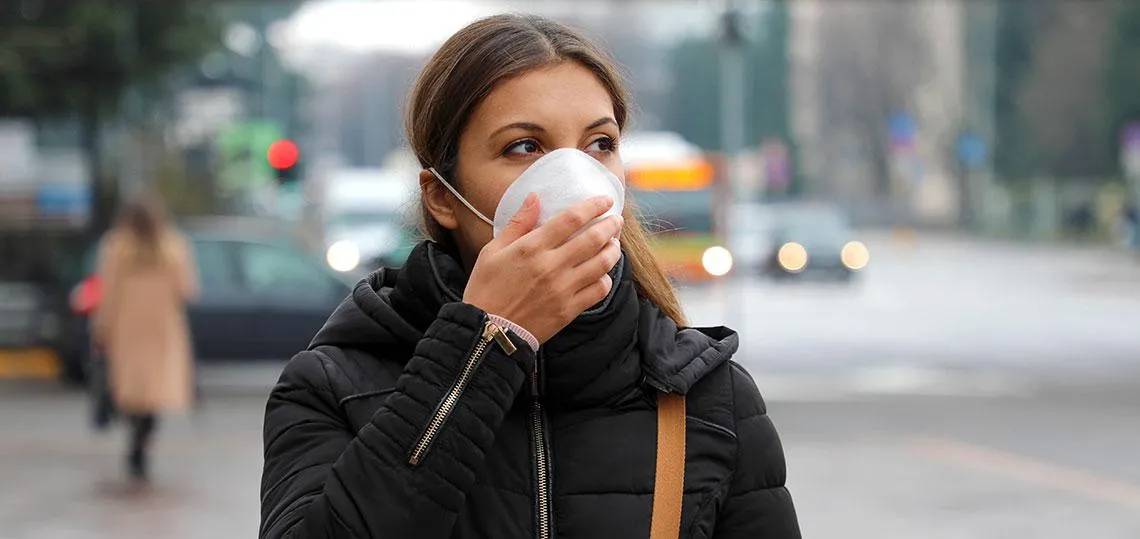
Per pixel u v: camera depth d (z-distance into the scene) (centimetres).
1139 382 2434
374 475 293
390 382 322
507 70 313
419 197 346
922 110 11706
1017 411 2061
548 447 314
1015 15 10194
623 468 314
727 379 329
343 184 4403
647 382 317
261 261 2325
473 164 318
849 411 2069
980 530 1220
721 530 323
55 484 1473
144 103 4116
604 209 296
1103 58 8862
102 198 3566
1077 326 3688
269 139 5656
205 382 2434
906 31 11825
